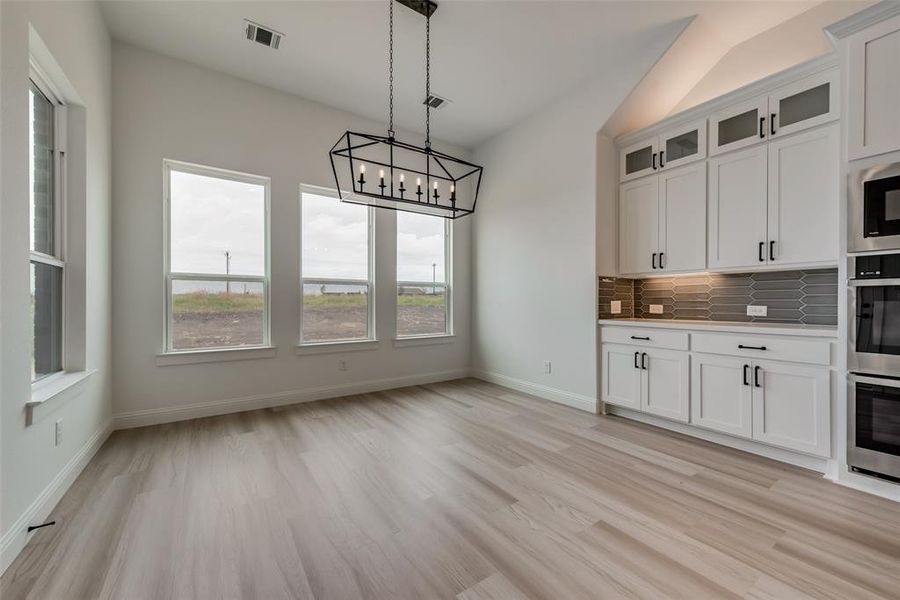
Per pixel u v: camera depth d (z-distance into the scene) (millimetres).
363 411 3490
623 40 2969
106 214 2760
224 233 3434
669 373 2953
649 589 1354
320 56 3129
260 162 3531
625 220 3566
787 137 2520
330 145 3930
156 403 3092
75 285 2281
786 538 1644
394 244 4410
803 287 2738
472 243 5051
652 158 3344
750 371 2504
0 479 1412
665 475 2238
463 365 4984
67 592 1333
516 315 4348
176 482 2135
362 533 1686
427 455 2523
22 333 1571
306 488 2082
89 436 2402
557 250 3869
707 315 3295
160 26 2771
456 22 2742
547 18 2721
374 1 2529
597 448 2646
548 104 3918
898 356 1922
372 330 4273
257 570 1450
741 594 1329
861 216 2037
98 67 2553
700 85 3324
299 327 3770
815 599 1307
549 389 3934
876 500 1947
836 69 2291
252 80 3461
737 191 2777
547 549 1577
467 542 1624
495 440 2793
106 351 2764
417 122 4270
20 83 1558
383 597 1322
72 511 1839
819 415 2217
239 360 3453
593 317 3512
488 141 4746
